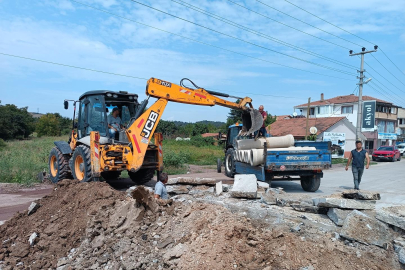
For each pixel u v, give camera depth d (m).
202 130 50.97
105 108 9.03
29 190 10.21
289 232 4.86
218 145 35.62
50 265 4.89
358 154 9.69
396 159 30.28
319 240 4.73
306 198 6.41
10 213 7.42
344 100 43.44
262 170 9.00
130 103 10.08
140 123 8.53
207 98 9.23
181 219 5.38
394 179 14.22
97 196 6.38
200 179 8.22
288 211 6.05
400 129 57.50
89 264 4.71
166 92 8.77
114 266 4.60
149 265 4.51
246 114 10.37
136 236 5.12
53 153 10.79
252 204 6.44
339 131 31.83
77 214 5.96
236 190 6.92
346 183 12.68
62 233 5.49
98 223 5.51
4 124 39.16
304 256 4.32
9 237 5.70
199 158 22.77
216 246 4.48
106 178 11.12
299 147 9.80
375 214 5.21
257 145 9.70
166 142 34.69
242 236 4.64
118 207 5.88
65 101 10.14
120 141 9.05
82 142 9.12
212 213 5.31
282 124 35.50
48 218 6.14
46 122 47.69
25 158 16.06
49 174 11.35
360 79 25.08
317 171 9.67
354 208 5.41
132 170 8.51
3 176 11.97
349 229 4.80
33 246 5.34
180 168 16.48
